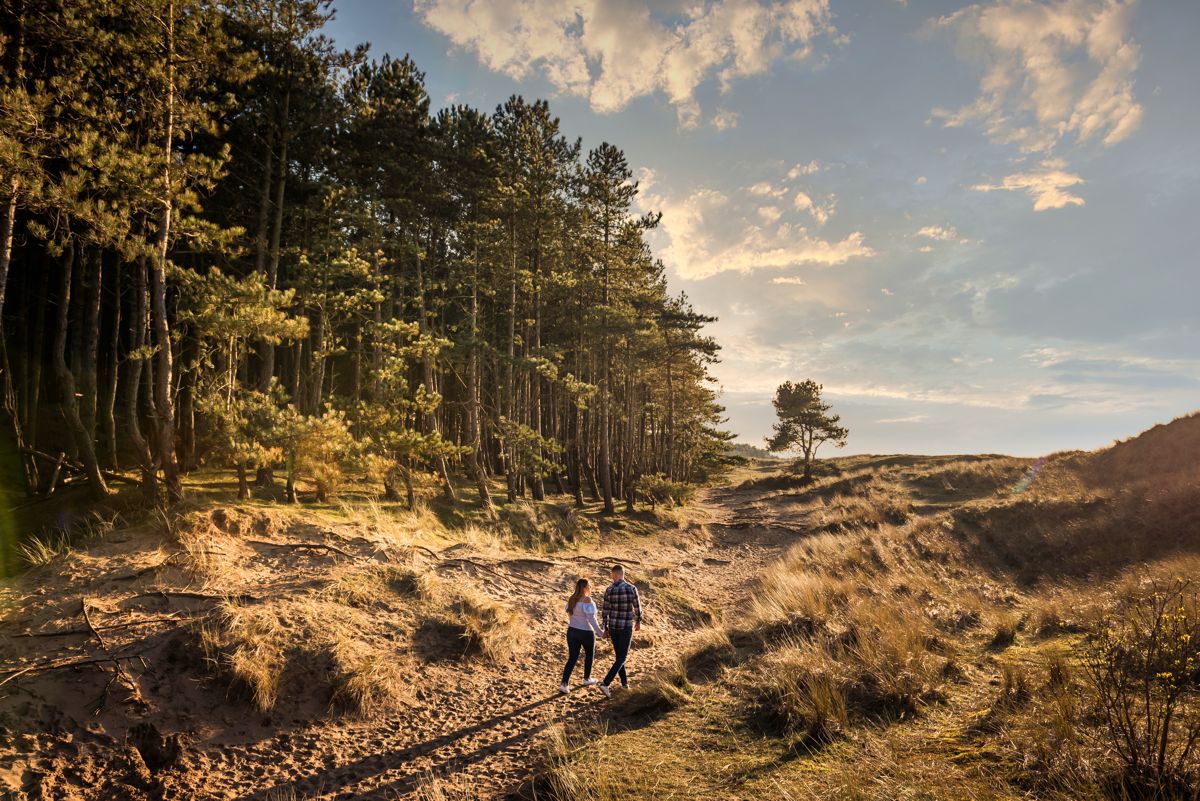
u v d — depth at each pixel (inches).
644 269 1182.3
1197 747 147.6
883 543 679.7
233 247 641.6
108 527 354.3
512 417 991.6
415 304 845.8
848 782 161.2
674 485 1235.2
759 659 298.4
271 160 714.8
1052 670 219.1
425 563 431.2
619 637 289.9
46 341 706.2
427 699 275.0
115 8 390.0
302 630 283.9
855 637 300.4
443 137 897.5
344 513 512.4
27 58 382.3
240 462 452.4
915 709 214.1
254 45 649.0
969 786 151.4
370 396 752.3
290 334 470.3
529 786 191.6
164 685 235.6
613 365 1366.9
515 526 730.8
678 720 235.9
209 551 345.7
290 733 233.5
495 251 890.7
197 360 477.1
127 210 375.6
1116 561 515.5
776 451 2059.5
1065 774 148.3
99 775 196.4
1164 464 826.2
